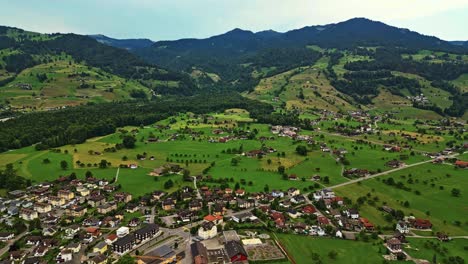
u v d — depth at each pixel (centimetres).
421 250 15800
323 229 17338
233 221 18438
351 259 14888
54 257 15038
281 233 17225
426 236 17312
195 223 18275
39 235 16962
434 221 18962
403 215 19138
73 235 16812
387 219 18775
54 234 17088
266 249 15562
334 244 16225
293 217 19062
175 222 18325
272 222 18250
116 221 18262
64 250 15000
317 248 15800
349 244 16250
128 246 15538
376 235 16888
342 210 19925
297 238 16738
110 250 15700
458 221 18738
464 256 15375
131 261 14075
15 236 16975
